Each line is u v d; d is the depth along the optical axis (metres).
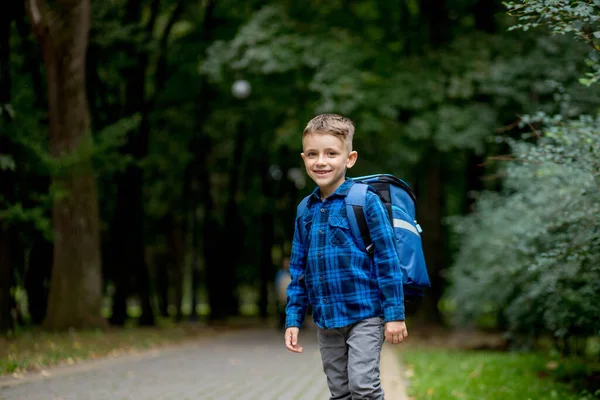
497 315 12.14
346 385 3.23
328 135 3.22
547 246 7.88
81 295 13.63
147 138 18.78
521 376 7.70
